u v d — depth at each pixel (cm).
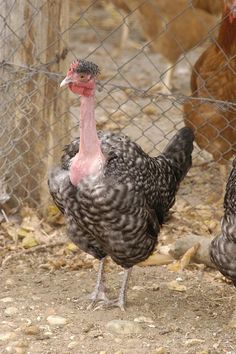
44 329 513
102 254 562
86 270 617
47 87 663
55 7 650
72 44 1241
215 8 931
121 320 525
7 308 541
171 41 978
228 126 690
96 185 512
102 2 1401
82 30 1306
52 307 547
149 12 977
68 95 681
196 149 815
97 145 517
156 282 596
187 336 512
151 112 914
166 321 534
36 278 599
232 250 498
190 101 703
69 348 491
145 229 532
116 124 826
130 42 1251
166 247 646
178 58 998
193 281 599
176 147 590
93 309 548
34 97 663
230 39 681
